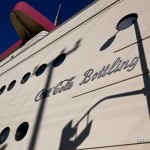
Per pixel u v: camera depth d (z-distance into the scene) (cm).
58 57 866
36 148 599
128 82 499
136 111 434
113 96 506
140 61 510
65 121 582
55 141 561
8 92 1054
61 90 695
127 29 628
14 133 742
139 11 637
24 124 738
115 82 530
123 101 474
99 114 504
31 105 783
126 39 600
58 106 651
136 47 551
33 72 963
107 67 588
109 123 465
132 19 649
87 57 699
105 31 708
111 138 438
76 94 620
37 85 848
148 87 448
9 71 1250
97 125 487
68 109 606
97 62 639
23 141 665
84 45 761
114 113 472
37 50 1083
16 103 895
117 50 600
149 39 534
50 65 873
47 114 668
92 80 605
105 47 654
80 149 482
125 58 557
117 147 416
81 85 629
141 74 484
